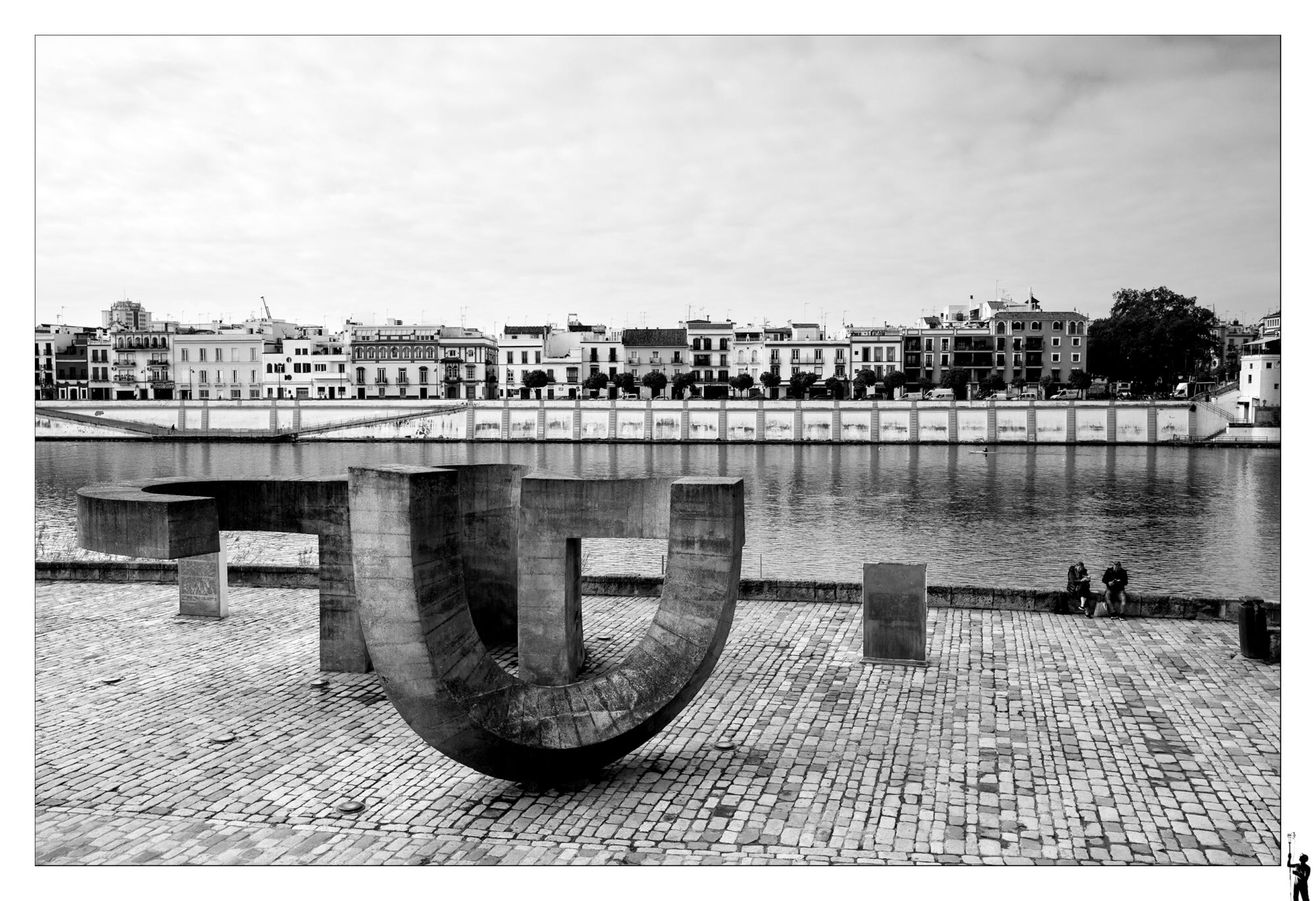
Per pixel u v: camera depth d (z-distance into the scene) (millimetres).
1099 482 89188
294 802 14977
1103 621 25359
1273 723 17906
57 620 26141
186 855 13352
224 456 115438
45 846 13633
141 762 16484
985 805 14734
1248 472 96250
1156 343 136000
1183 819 14234
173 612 27047
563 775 15180
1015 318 157000
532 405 134750
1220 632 24125
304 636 24453
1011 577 49562
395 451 123875
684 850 13414
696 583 15828
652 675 15695
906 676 20891
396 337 163500
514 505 23547
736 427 132125
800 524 66250
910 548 57562
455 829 14070
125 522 16984
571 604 20484
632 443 133625
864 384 144375
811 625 25172
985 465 104625
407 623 13742
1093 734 17500
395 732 17828
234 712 18922
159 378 156875
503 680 14961
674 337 162000
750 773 15914
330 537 21062
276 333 170625
